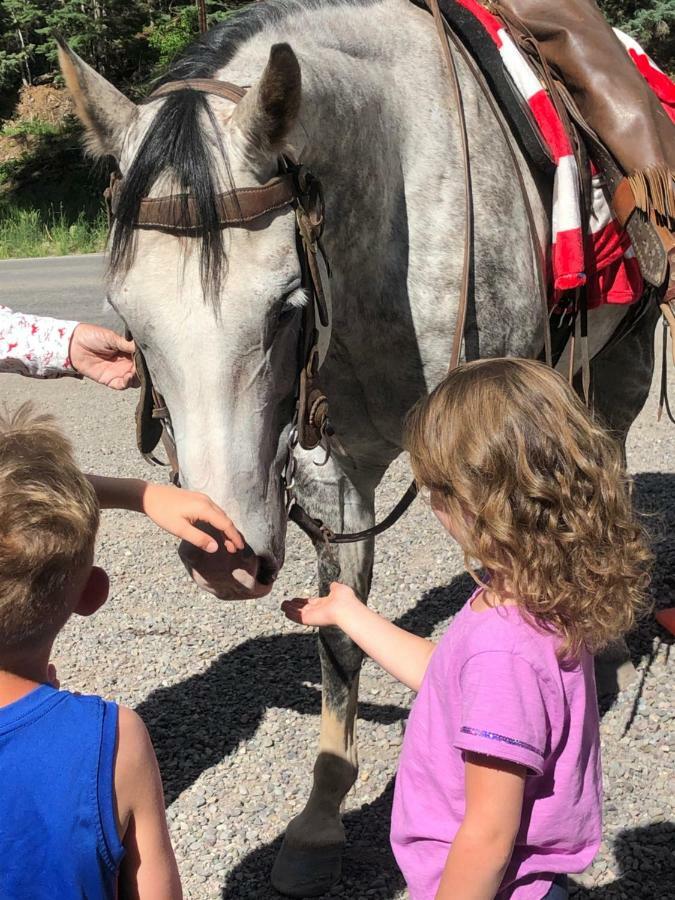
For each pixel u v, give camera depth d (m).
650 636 3.27
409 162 2.08
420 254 2.07
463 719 1.17
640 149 2.21
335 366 2.13
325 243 1.93
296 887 2.16
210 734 2.82
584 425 1.23
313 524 2.02
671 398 6.02
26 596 1.05
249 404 1.55
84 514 1.11
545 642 1.20
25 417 1.20
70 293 9.61
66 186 15.88
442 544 4.10
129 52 15.70
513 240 2.19
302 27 1.95
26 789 1.05
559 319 2.41
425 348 2.10
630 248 2.40
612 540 1.21
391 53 2.10
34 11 16.34
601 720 2.78
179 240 1.53
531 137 2.21
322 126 1.83
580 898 2.09
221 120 1.60
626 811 2.37
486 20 2.31
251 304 1.53
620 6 12.41
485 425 1.21
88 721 1.09
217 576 1.54
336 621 1.57
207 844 2.35
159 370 1.57
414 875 1.30
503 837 1.14
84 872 1.06
